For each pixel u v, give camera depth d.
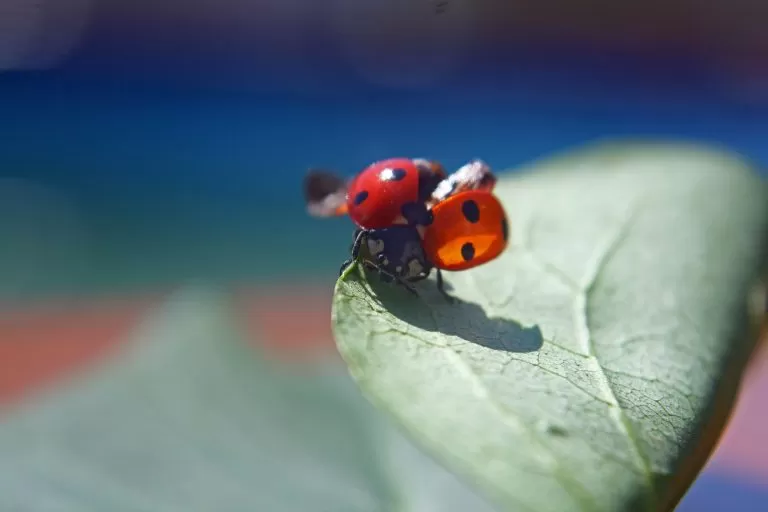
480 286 0.08
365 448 0.09
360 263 0.08
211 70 0.24
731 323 0.08
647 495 0.07
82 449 0.09
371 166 0.09
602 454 0.07
